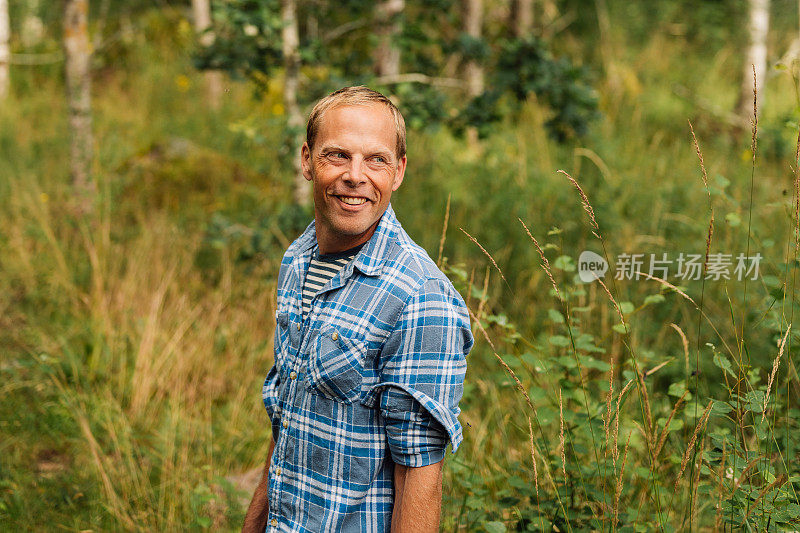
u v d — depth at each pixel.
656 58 10.43
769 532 1.79
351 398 1.37
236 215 5.86
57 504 3.05
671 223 4.93
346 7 4.77
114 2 11.84
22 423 3.53
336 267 1.47
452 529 2.50
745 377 2.03
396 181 1.47
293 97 4.62
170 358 3.98
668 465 2.40
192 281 4.73
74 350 4.12
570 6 11.88
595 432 2.29
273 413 1.56
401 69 5.70
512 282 4.46
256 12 4.29
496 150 6.48
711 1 10.62
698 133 8.03
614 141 6.78
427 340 1.33
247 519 1.69
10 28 13.24
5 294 4.64
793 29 10.23
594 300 3.55
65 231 5.41
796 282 2.55
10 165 6.99
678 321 3.72
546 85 4.67
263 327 4.47
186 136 8.23
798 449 2.20
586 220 4.79
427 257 1.42
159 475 3.26
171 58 11.05
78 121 5.81
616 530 2.02
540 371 2.49
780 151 6.30
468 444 3.00
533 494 2.28
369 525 1.40
